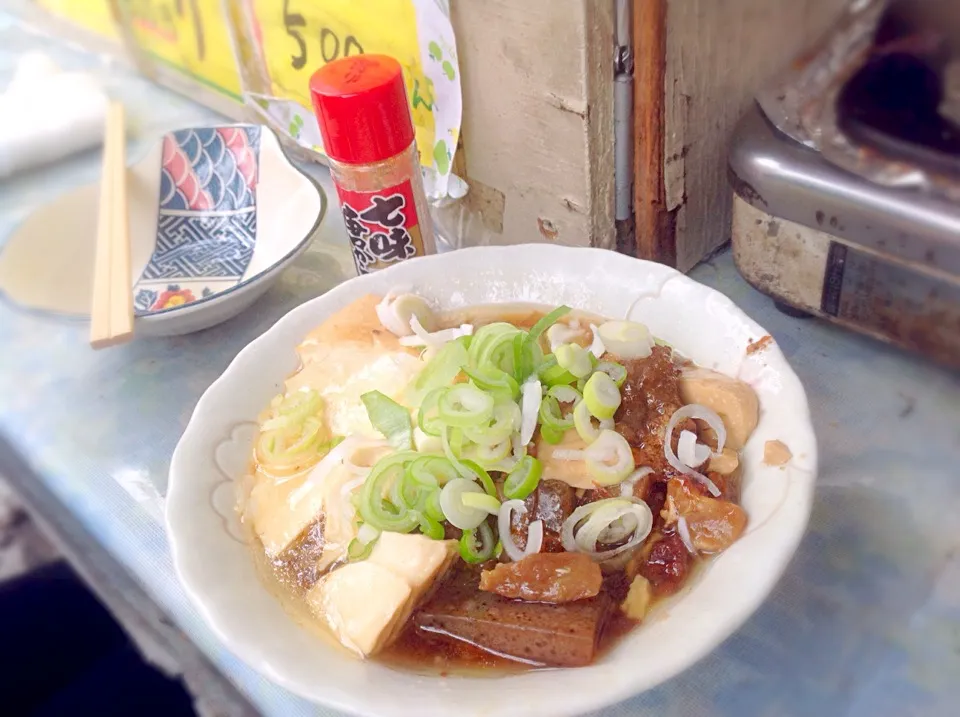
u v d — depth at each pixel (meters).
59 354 0.37
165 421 0.32
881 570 0.23
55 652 0.37
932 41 0.22
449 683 0.20
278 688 0.23
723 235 0.35
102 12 0.57
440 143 0.35
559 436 0.26
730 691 0.21
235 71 0.47
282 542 0.25
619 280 0.29
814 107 0.25
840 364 0.29
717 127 0.32
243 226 0.41
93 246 0.39
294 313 0.30
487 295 0.31
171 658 0.29
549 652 0.21
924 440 0.26
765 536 0.21
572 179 0.31
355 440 0.27
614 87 0.29
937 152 0.22
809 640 0.22
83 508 0.29
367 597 0.22
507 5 0.28
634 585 0.22
